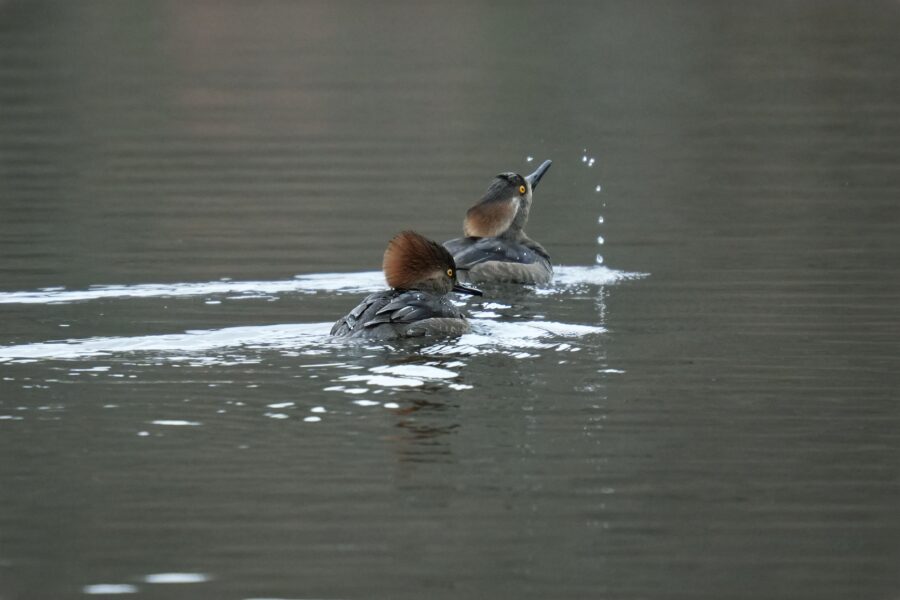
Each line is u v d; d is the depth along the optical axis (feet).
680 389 41.04
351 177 84.64
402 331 46.73
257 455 35.01
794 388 41.42
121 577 28.50
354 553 29.66
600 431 37.17
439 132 99.60
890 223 69.97
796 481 33.88
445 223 72.13
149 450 35.37
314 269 61.05
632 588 28.32
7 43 141.08
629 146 94.17
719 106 108.78
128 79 121.29
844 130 98.27
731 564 29.30
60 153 91.40
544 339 47.21
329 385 40.73
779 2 167.63
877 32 145.28
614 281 58.90
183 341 46.19
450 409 38.91
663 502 32.40
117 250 64.90
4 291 55.57
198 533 30.55
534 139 96.58
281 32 149.59
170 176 84.74
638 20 155.63
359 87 117.60
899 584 28.48
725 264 61.67
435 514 31.71
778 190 79.61
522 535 30.60
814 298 54.39
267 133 99.45
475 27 151.74
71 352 44.60
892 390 41.19
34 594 27.73
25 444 35.81
